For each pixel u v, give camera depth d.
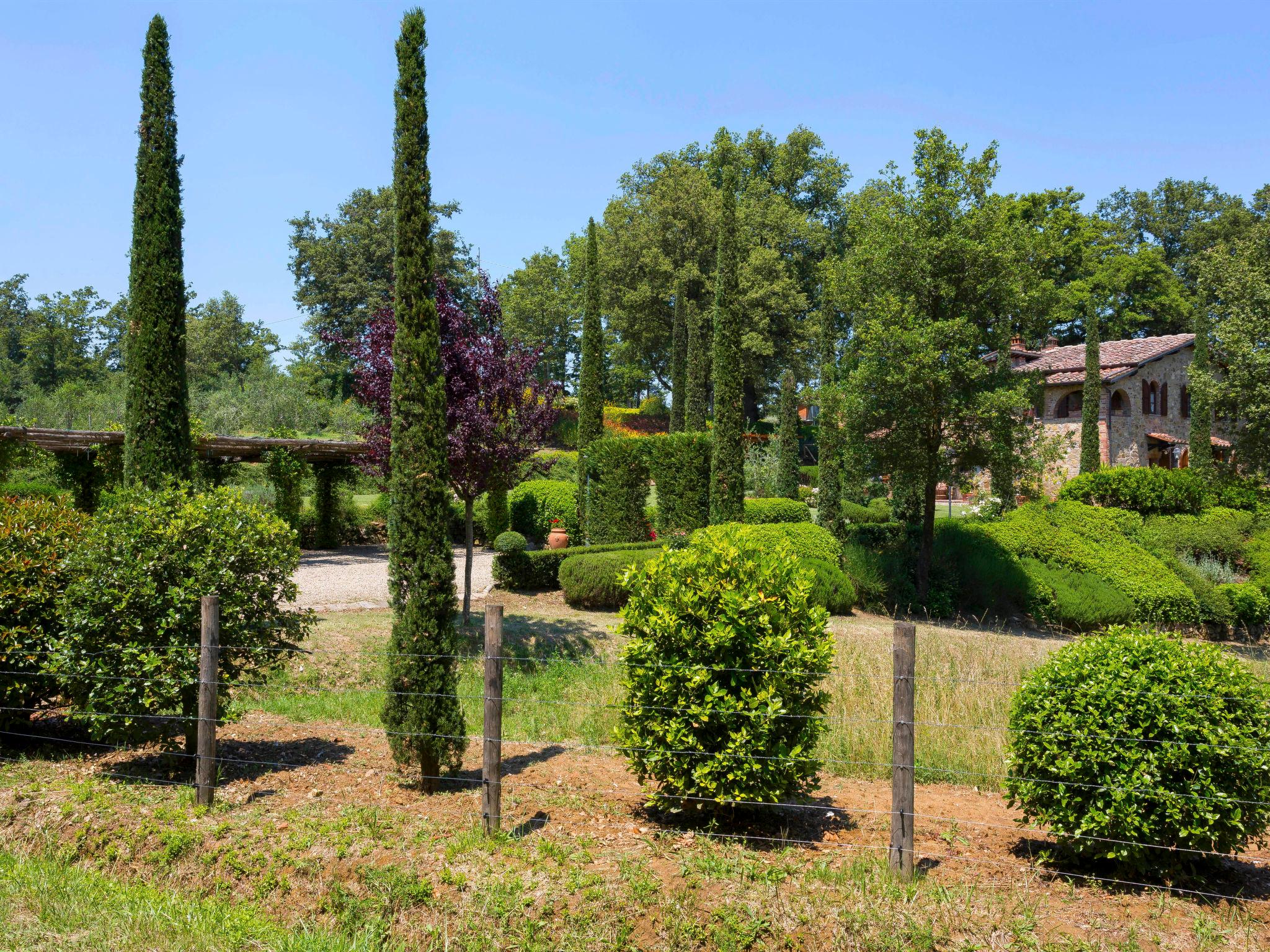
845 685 8.38
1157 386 36.78
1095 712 4.49
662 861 4.72
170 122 9.89
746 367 44.28
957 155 17.84
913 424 17.56
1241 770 4.32
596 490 19.98
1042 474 20.09
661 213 44.94
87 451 18.61
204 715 5.75
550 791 5.97
